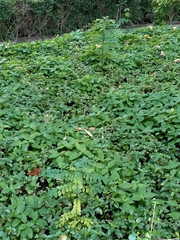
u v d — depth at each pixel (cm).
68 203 110
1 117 164
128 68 242
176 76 216
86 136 148
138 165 129
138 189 113
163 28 350
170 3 414
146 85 202
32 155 134
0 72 222
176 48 272
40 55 277
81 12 586
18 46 295
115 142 148
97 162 128
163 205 108
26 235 99
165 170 125
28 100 184
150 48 275
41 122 162
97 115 166
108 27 249
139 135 147
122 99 176
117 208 109
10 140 140
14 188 116
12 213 105
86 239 98
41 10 525
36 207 108
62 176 120
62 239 98
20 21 504
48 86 208
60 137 146
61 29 562
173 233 100
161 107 164
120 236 100
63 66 231
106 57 245
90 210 108
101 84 213
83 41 313
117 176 119
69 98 192
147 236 95
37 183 120
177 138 146
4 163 127
